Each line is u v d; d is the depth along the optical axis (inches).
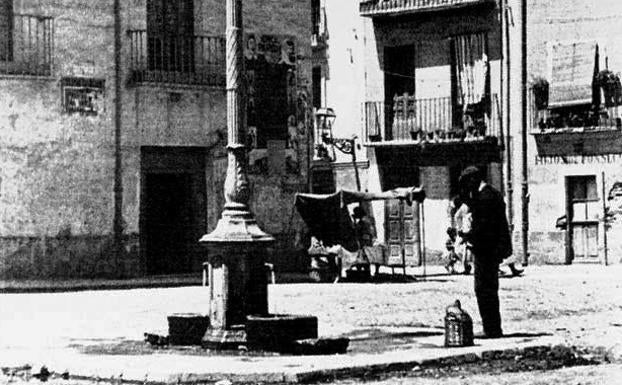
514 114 1804.9
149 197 1486.2
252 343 621.0
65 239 1392.7
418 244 1796.3
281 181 1625.2
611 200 1712.6
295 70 1646.2
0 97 1354.6
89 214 1414.9
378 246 1439.5
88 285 1295.5
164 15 1505.9
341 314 920.9
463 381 527.8
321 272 1409.9
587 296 1109.1
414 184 1945.1
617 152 1710.1
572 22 1749.5
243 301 629.6
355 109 2007.9
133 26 1460.4
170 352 625.6
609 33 1718.8
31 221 1370.6
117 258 1433.3
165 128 1486.2
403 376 549.6
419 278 1486.2
